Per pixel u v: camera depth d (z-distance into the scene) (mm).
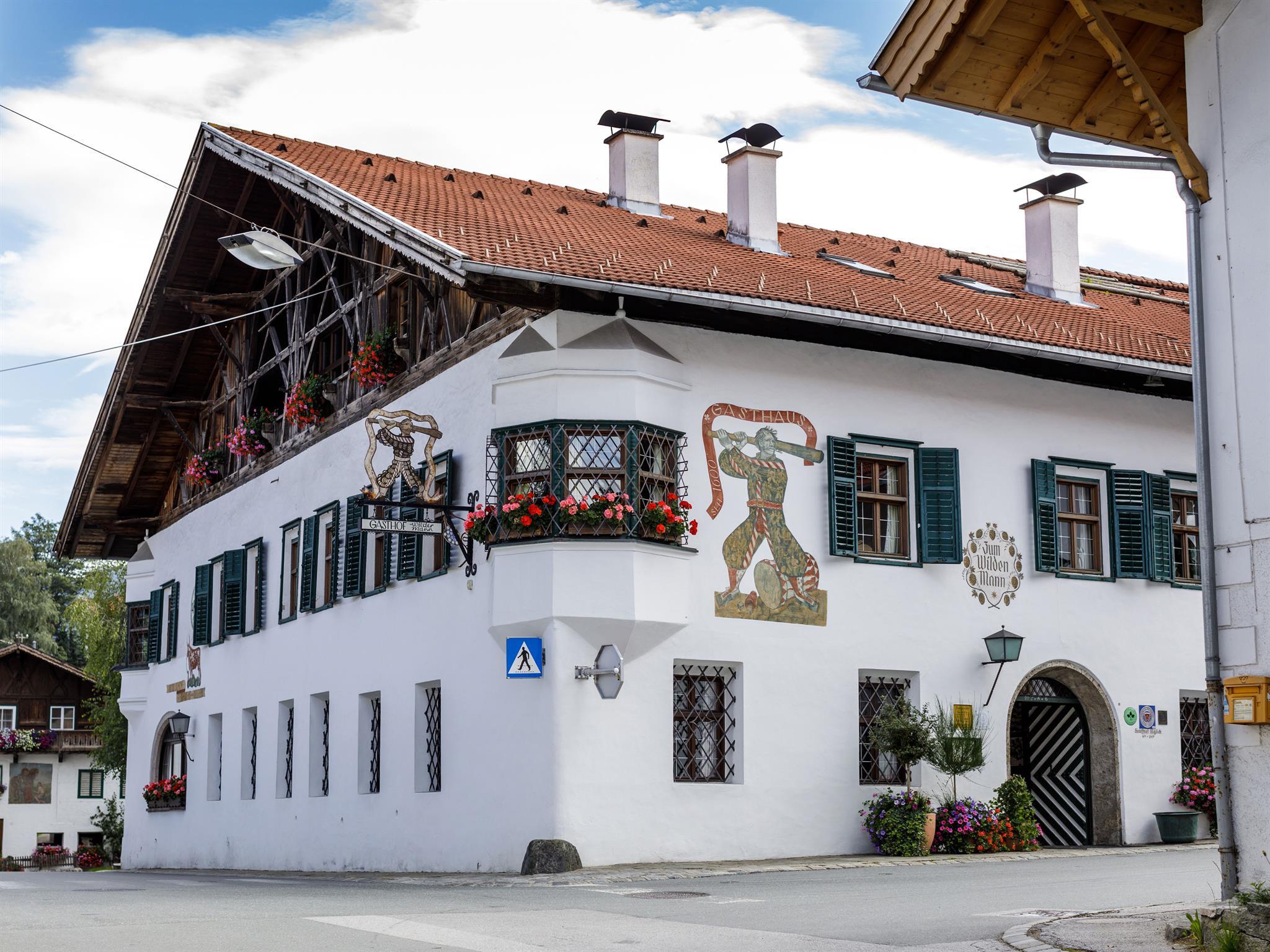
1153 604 21328
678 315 17969
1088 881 13555
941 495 19594
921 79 10406
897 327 18250
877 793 18656
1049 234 24125
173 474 32969
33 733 55312
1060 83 10562
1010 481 20406
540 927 10086
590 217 20797
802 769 18141
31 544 86938
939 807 18781
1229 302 9172
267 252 17234
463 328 19812
